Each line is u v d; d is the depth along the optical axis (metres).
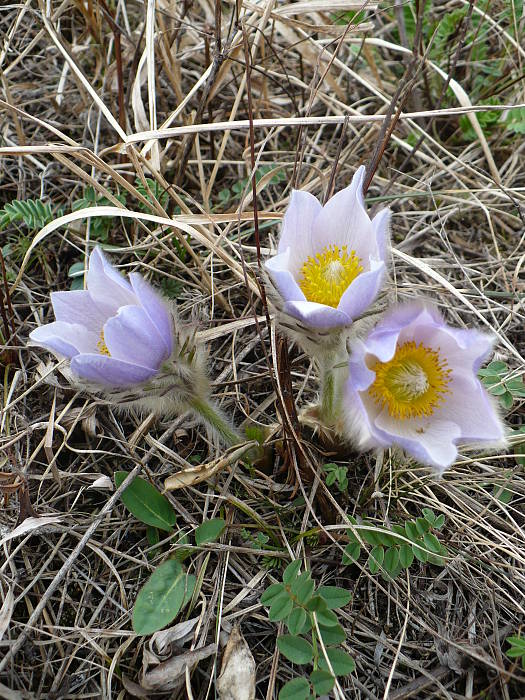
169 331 0.20
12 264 0.28
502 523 0.22
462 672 0.20
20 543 0.21
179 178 0.29
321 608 0.18
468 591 0.22
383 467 0.23
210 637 0.20
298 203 0.20
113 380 0.19
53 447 0.24
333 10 0.29
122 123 0.30
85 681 0.19
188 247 0.26
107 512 0.21
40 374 0.25
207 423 0.22
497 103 0.32
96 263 0.20
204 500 0.23
